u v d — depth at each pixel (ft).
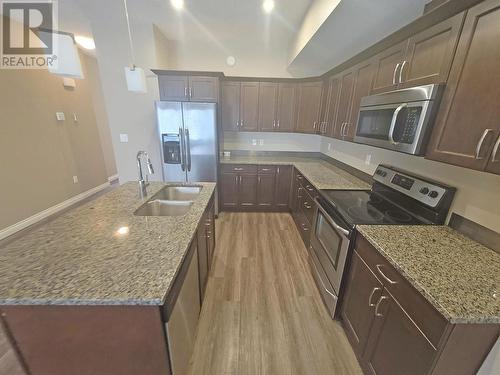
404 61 4.99
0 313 3.04
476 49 3.37
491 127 3.17
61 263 3.50
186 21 9.83
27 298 2.83
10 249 3.82
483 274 3.35
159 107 10.36
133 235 4.35
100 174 15.96
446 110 3.91
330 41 7.87
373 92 6.30
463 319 2.67
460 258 3.72
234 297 6.73
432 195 4.95
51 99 11.72
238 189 12.50
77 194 13.69
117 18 9.86
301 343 5.40
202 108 10.39
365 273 4.62
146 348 3.32
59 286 3.03
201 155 11.03
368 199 6.61
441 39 4.00
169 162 11.05
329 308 6.15
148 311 3.10
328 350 5.24
